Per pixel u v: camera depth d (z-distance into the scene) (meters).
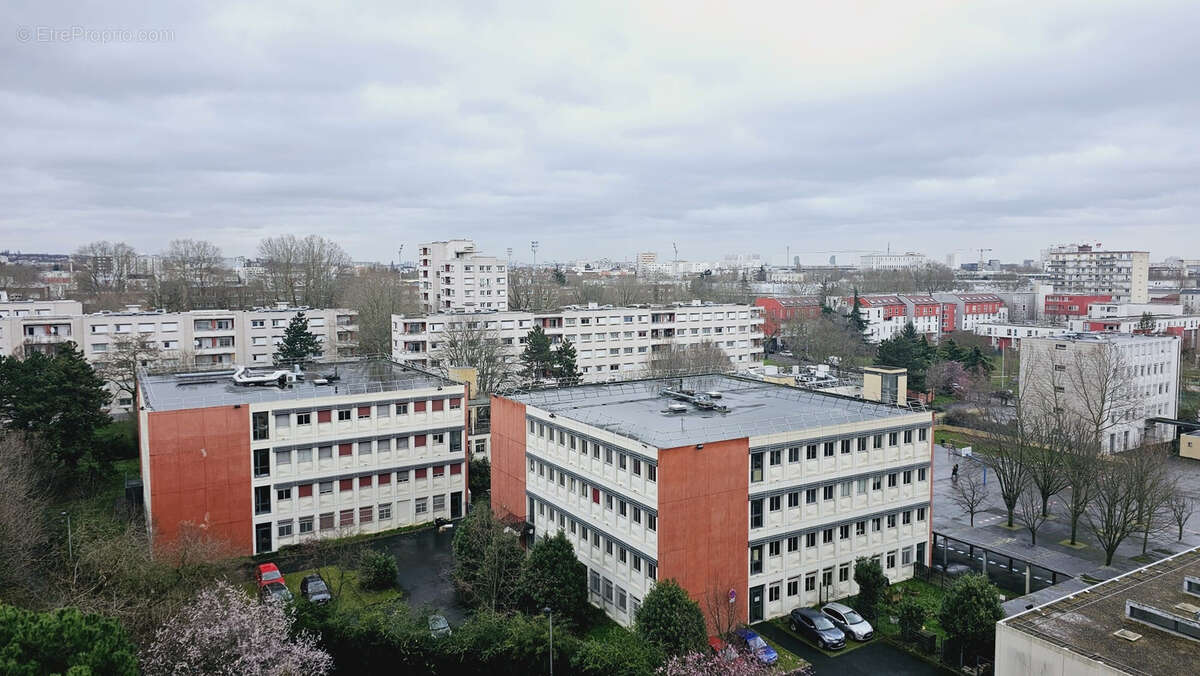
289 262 182.38
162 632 38.22
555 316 134.38
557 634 42.59
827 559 53.94
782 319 192.25
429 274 176.25
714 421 56.09
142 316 120.12
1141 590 36.59
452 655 42.22
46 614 29.55
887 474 56.41
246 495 62.81
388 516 69.62
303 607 44.25
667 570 46.97
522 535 61.28
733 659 39.75
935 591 55.50
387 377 77.56
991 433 81.94
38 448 68.94
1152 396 106.31
